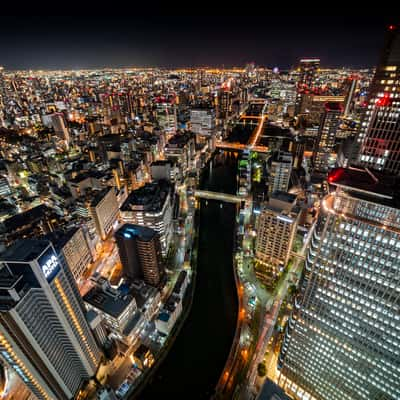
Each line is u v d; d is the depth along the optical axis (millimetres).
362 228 79375
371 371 94750
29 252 94188
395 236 74125
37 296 97688
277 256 194375
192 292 190000
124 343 153250
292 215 183125
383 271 79562
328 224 86062
